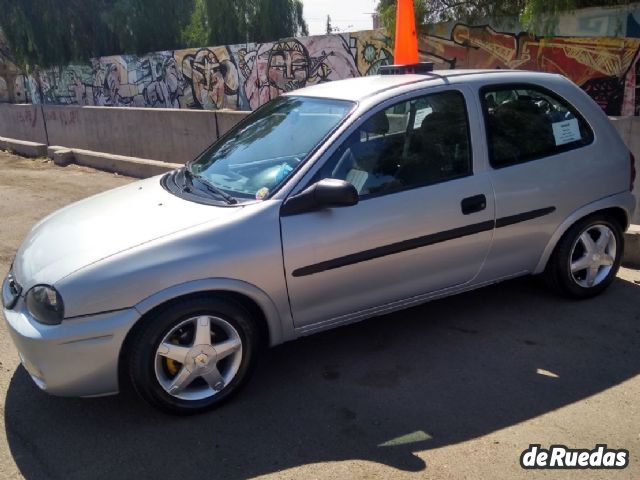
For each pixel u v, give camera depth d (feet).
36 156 43.21
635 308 14.48
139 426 10.68
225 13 70.03
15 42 74.54
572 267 14.53
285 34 71.51
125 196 13.00
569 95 14.34
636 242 16.89
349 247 11.50
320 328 11.90
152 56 67.31
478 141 12.89
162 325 10.25
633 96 31.76
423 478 9.12
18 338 10.21
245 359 11.18
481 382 11.64
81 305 9.82
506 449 9.71
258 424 10.62
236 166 12.73
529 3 32.58
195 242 10.43
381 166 12.00
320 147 11.62
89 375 10.08
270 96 55.93
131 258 10.11
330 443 10.03
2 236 22.77
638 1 31.35
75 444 10.25
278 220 10.97
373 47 45.60
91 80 75.56
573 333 13.39
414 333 13.66
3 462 9.84
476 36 37.01
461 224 12.57
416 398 11.19
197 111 37.63
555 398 11.05
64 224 11.96
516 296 15.31
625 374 11.76
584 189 14.03
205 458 9.79
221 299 10.74
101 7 74.69
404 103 12.41
